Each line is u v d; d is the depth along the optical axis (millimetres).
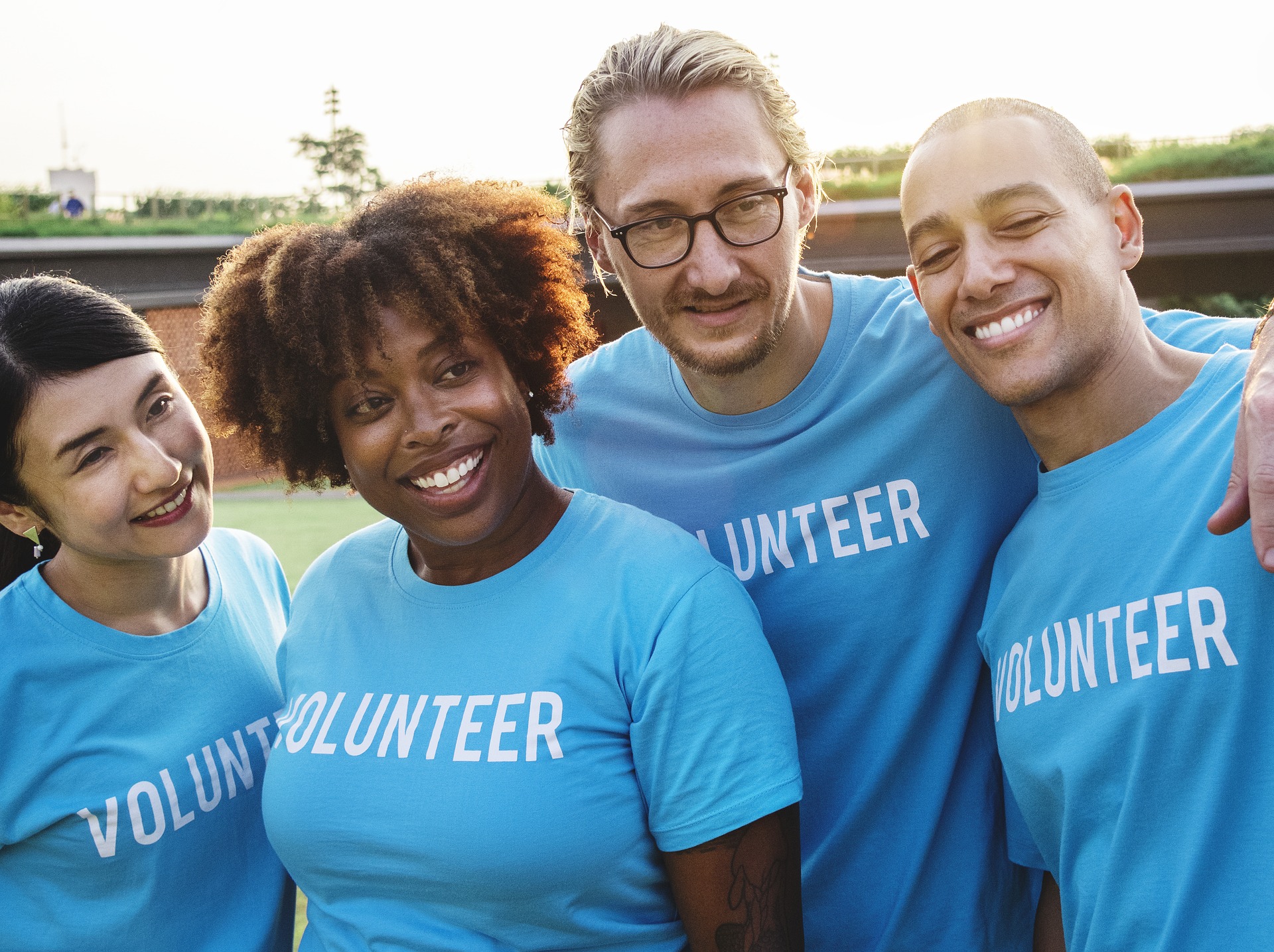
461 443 1318
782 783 1253
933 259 1434
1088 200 1365
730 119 1479
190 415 1518
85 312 1434
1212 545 1227
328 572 1554
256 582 1820
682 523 1751
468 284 1326
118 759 1501
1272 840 1147
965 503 1615
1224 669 1187
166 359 1540
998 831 1665
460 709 1302
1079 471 1397
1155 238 20531
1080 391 1398
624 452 1821
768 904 1240
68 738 1483
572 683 1285
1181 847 1201
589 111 1564
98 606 1554
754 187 1496
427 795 1259
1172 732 1214
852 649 1634
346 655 1439
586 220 1693
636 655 1283
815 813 1667
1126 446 1362
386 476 1354
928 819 1613
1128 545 1313
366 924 1312
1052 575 1392
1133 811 1234
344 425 1371
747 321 1551
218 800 1572
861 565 1629
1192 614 1217
